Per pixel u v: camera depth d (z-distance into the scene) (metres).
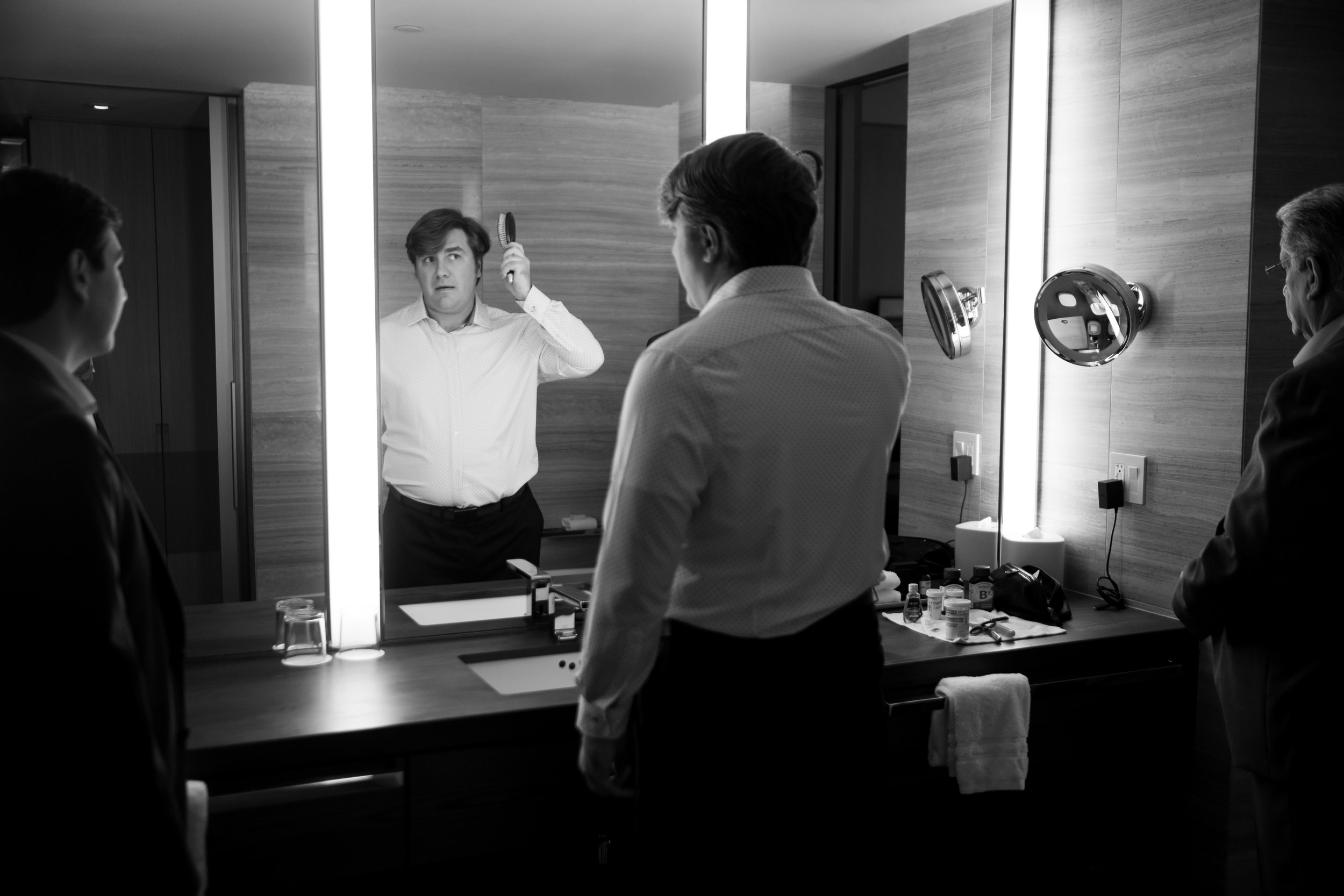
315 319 2.18
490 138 2.34
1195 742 2.53
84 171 2.01
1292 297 1.83
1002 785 2.23
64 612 1.03
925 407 2.84
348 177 2.18
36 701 1.02
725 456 1.32
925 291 2.79
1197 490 2.46
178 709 1.30
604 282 2.48
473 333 2.35
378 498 2.25
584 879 2.12
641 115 2.47
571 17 2.37
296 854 1.78
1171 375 2.51
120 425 2.04
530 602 2.39
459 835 1.87
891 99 2.71
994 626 2.42
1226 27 2.34
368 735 1.80
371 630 2.26
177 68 2.05
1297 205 1.79
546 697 1.96
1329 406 1.65
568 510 2.50
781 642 1.37
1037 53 2.78
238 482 2.15
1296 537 1.67
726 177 1.39
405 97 2.26
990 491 2.92
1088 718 2.39
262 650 2.19
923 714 2.22
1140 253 2.57
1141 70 2.55
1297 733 1.71
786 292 1.39
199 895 1.13
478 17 2.30
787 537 1.35
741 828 1.38
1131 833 2.66
